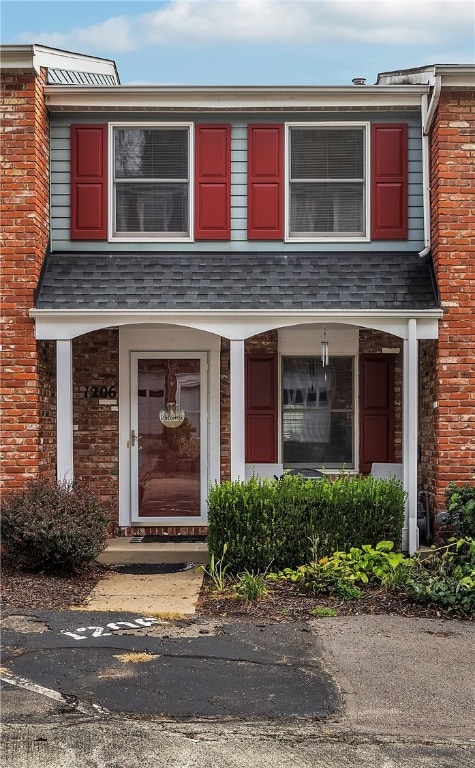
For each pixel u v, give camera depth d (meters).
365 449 11.66
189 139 11.17
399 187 11.12
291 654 6.54
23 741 4.95
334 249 11.16
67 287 10.43
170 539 11.14
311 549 9.10
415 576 8.55
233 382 10.07
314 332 11.74
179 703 5.53
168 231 11.23
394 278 10.64
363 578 8.67
